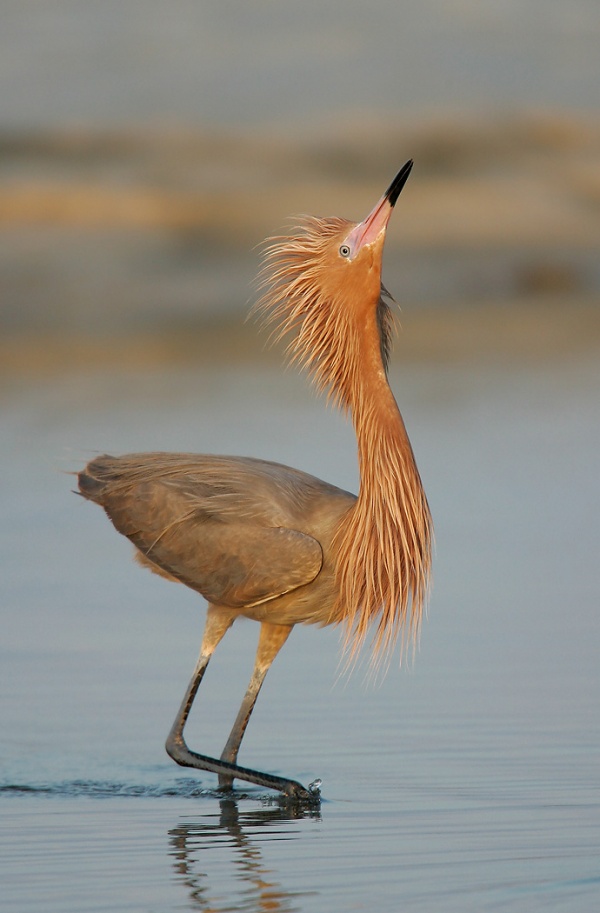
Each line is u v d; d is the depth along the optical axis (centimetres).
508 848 777
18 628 1299
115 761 973
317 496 999
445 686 1116
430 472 1931
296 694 1120
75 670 1173
